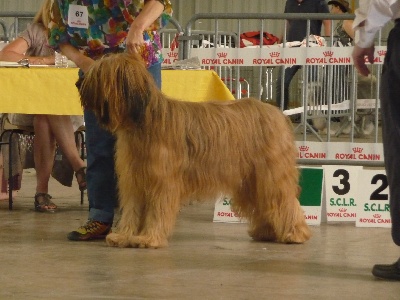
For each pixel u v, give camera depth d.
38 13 7.72
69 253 5.16
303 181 6.68
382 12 4.18
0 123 7.93
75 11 5.54
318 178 6.71
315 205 6.66
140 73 5.04
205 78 6.44
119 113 5.00
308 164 7.37
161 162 5.14
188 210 7.49
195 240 5.76
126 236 5.38
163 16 5.58
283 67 7.58
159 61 5.66
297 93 11.34
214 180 5.39
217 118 5.38
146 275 4.48
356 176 6.85
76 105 6.41
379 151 7.25
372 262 4.97
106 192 5.70
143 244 5.32
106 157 5.68
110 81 4.95
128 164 5.22
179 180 5.27
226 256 5.12
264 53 7.44
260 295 4.03
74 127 7.86
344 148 7.33
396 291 4.16
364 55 4.41
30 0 18.77
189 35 7.81
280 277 4.48
